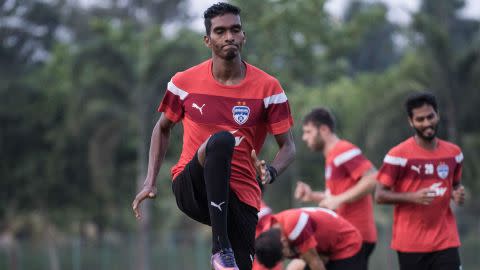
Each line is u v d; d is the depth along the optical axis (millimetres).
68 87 87188
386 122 62156
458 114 62906
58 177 88688
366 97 77438
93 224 103875
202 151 13367
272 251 19047
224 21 13477
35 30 102562
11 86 90375
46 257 75250
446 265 19250
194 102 13875
